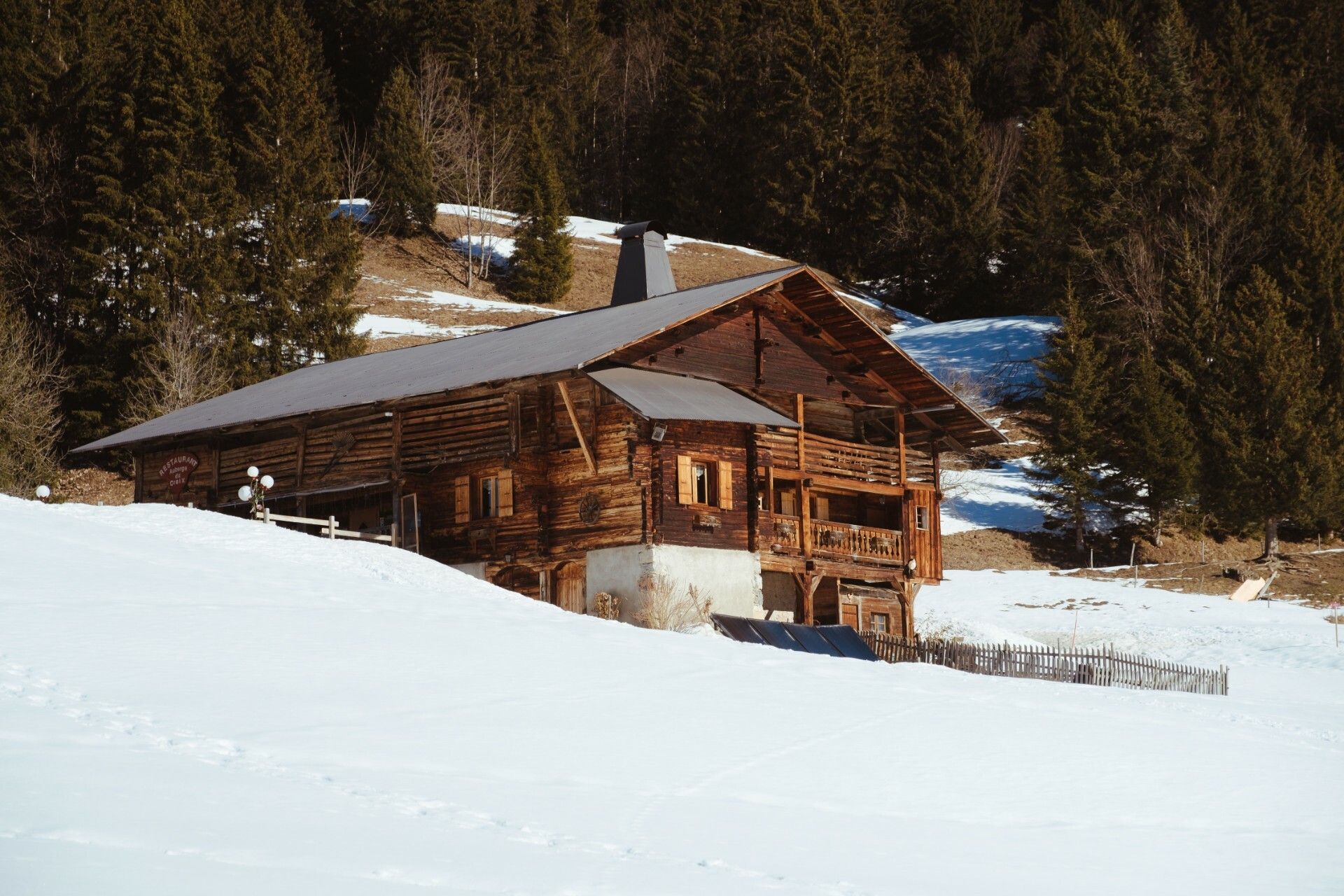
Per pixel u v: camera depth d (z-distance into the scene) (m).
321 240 72.94
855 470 42.25
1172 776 18.41
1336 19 115.31
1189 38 103.44
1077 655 34.84
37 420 59.06
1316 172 86.06
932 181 106.75
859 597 42.88
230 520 32.41
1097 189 90.25
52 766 12.60
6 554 24.08
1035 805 16.11
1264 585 58.34
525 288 94.06
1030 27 138.38
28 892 8.80
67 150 69.62
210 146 70.38
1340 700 36.59
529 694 18.94
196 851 10.38
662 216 122.00
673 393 34.91
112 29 75.94
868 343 41.56
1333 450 66.12
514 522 37.62
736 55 119.81
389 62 114.69
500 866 10.97
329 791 13.05
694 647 24.98
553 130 119.44
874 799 15.54
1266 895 12.70
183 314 65.00
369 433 39.78
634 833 12.80
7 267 67.75
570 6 133.75
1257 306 71.94
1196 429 68.94
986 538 65.75
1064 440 65.81
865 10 127.62
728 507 37.47
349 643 20.75
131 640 19.06
